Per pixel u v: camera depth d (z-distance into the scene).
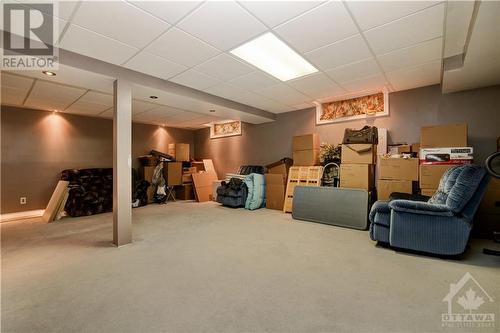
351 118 4.90
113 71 3.16
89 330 1.51
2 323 1.58
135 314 1.67
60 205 4.74
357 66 3.33
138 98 4.22
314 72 3.53
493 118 3.58
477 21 2.08
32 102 4.61
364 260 2.59
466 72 3.10
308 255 2.74
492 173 2.44
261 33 2.49
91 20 2.23
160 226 4.07
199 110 5.22
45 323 1.58
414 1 2.01
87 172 5.49
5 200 4.84
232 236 3.49
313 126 5.54
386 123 4.51
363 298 1.85
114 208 3.15
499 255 2.65
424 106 4.14
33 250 2.95
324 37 2.58
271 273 2.29
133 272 2.33
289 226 4.06
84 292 1.96
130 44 2.67
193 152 8.54
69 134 5.66
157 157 6.94
